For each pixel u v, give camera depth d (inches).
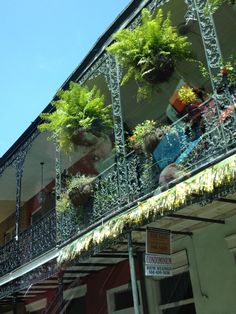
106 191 317.1
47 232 391.9
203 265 302.5
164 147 274.5
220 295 286.0
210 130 238.8
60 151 414.9
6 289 451.8
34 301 502.3
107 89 410.9
